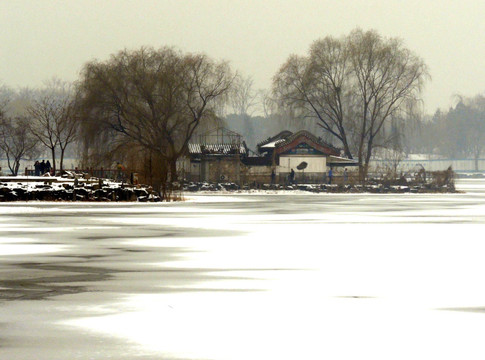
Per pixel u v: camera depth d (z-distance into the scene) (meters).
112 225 75.38
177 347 27.05
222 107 187.62
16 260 48.44
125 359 25.59
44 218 84.94
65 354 26.12
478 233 67.25
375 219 84.56
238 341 27.88
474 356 25.92
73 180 129.50
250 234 66.00
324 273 43.22
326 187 184.38
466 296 36.25
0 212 95.62
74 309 33.12
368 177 199.75
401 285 39.25
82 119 176.25
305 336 28.61
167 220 82.25
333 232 68.12
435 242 59.72
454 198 146.88
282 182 195.38
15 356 25.88
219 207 110.00
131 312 32.56
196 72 185.88
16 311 32.69
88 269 44.50
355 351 26.56
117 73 179.00
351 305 34.12
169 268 44.97
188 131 185.12
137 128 177.12
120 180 144.00
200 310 33.00
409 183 187.25
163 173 133.62
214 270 44.25
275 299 35.47
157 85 180.62
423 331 29.33
